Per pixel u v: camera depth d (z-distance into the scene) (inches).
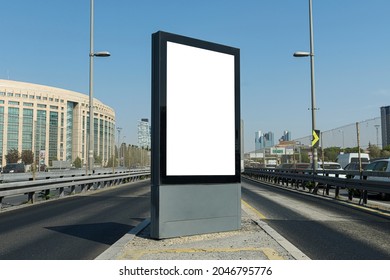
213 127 323.9
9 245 302.5
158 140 297.4
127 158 1987.0
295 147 1240.8
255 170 1592.0
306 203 585.3
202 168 317.4
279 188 953.5
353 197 705.0
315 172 799.1
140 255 255.3
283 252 261.3
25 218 445.7
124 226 390.9
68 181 736.3
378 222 401.7
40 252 279.6
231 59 336.8
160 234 297.4
